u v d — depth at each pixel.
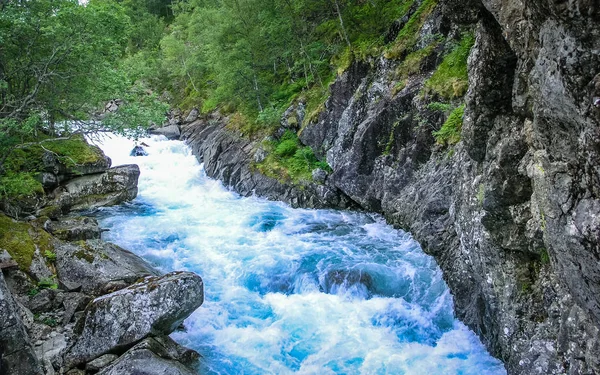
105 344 7.77
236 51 21.12
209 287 11.16
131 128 13.52
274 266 11.95
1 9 11.48
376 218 15.30
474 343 8.38
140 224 15.62
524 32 5.04
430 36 13.86
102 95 13.88
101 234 14.32
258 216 16.34
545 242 5.15
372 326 9.37
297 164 18.30
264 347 8.80
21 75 13.24
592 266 4.04
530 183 6.03
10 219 11.58
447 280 10.09
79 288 10.10
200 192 20.08
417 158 13.13
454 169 9.83
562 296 5.47
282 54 20.86
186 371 7.55
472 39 12.07
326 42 19.95
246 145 21.39
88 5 12.22
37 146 16.25
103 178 17.80
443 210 11.10
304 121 18.77
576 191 4.10
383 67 15.20
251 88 21.94
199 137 26.11
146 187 20.58
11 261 9.72
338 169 16.02
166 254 12.88
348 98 16.50
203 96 31.64
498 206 6.50
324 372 8.05
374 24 17.45
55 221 13.97
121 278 10.28
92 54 12.78
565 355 5.33
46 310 9.23
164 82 38.00
